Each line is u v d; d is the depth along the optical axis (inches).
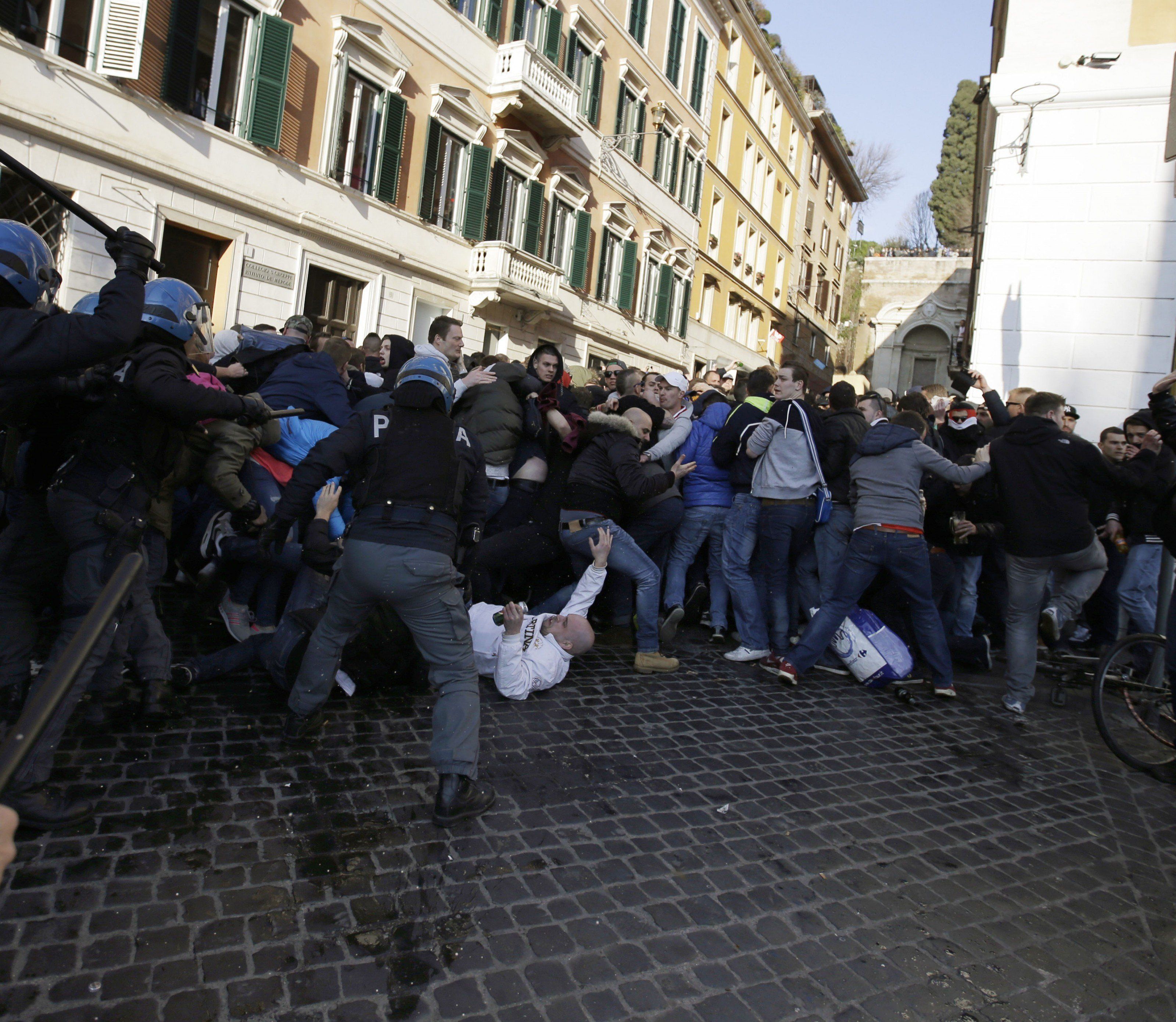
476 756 118.5
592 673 197.9
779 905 107.7
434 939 91.7
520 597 228.7
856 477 207.9
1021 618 205.0
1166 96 360.2
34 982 77.5
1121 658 183.9
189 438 135.6
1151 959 105.7
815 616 208.4
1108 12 370.6
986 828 139.5
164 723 134.7
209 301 489.4
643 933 97.8
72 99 399.2
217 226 476.1
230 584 174.9
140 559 55.1
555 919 98.3
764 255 1362.0
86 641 48.1
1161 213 361.4
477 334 706.8
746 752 159.8
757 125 1267.2
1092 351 370.3
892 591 240.1
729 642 247.6
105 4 406.6
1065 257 375.6
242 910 92.4
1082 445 196.5
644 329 998.4
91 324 93.0
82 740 125.1
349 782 125.2
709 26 1056.8
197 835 105.5
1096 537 213.5
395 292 614.9
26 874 92.8
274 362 194.2
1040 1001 94.4
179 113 447.5
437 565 116.6
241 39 485.4
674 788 139.2
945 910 111.7
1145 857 135.0
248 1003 78.7
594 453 198.1
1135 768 173.3
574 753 148.5
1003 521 204.1
